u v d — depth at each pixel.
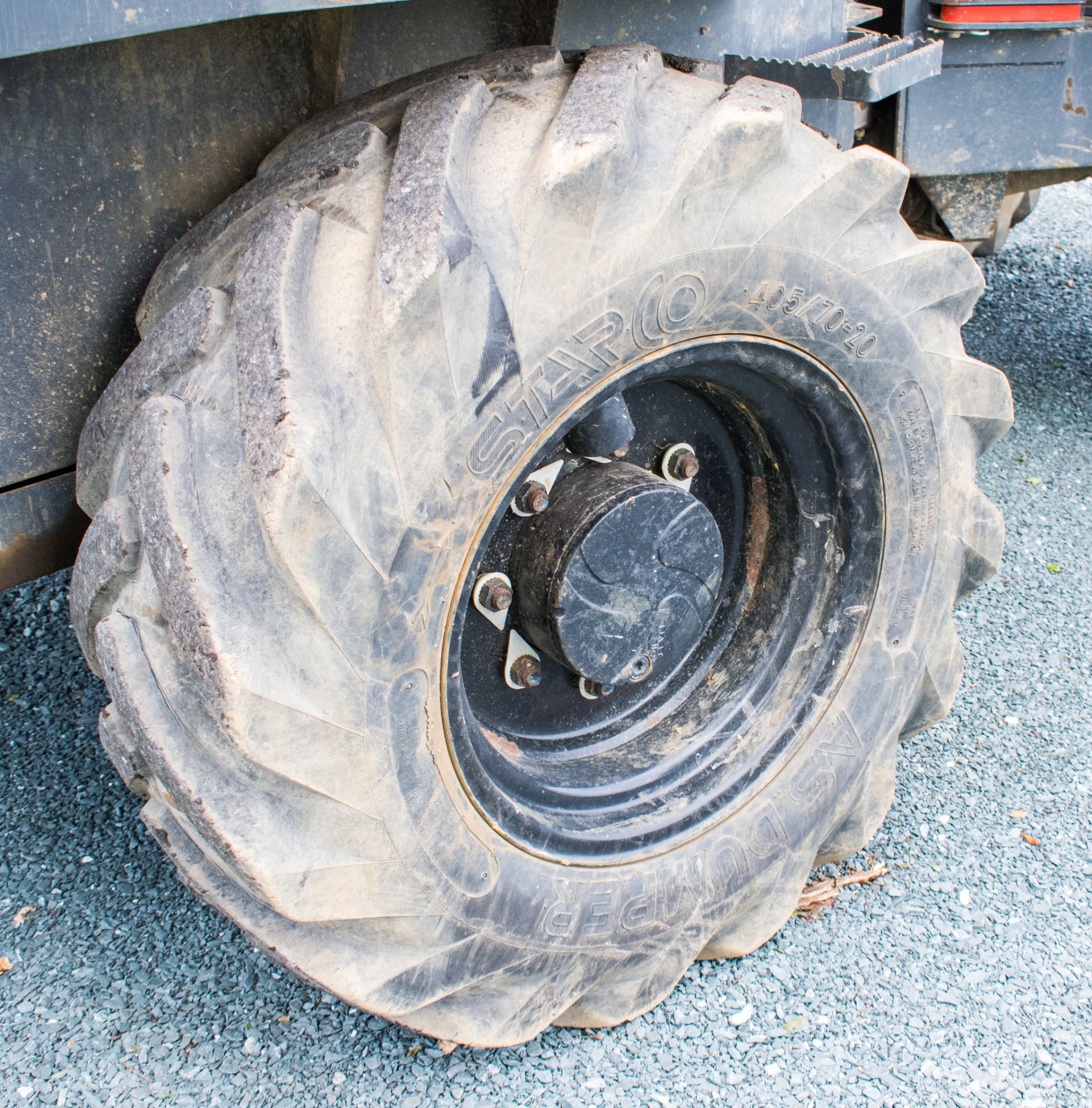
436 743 1.76
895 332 2.07
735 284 1.81
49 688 3.08
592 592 1.97
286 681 1.56
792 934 2.42
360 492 1.54
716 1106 2.04
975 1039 2.18
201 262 1.84
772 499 2.30
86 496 1.91
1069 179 3.52
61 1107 2.02
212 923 2.39
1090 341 5.11
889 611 2.30
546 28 2.17
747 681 2.32
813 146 1.90
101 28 1.33
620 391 1.80
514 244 1.61
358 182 1.72
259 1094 2.04
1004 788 2.81
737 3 2.34
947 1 2.94
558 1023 2.18
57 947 2.33
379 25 2.10
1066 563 3.66
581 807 2.11
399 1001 1.84
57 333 1.89
